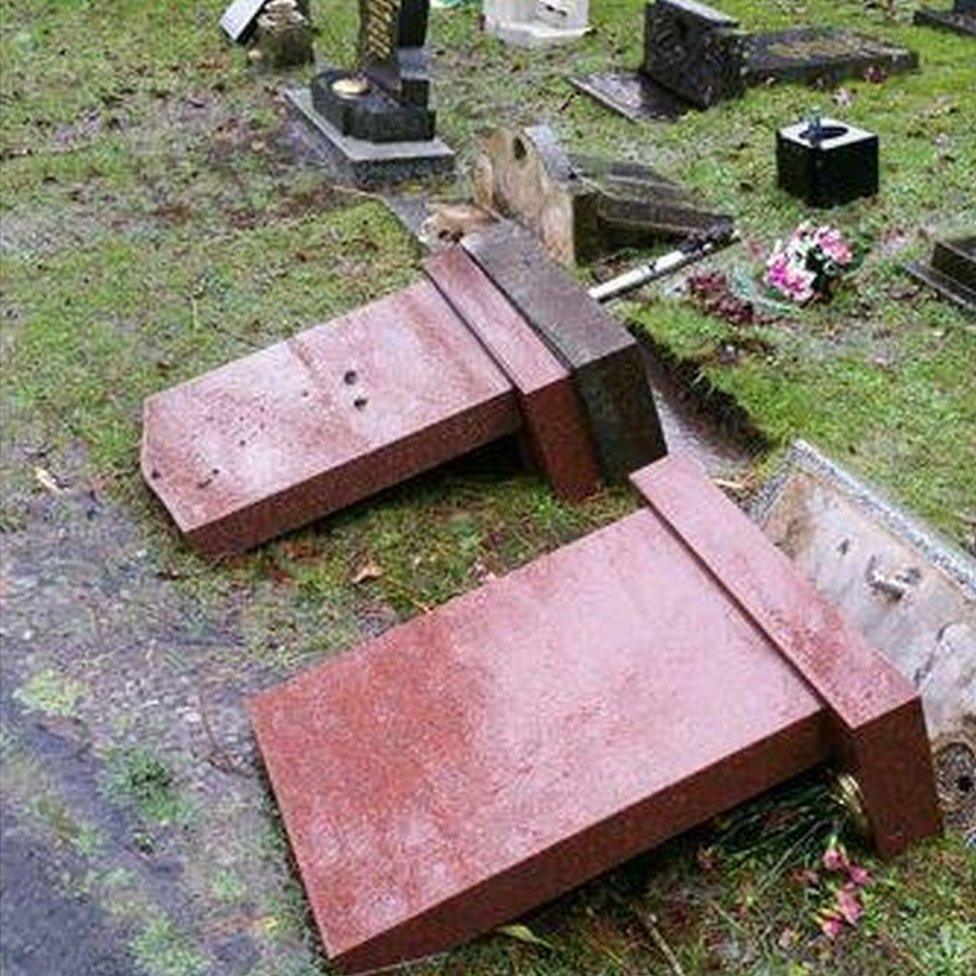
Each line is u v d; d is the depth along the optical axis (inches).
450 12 250.7
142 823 91.3
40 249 169.9
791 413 128.5
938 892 81.9
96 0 259.9
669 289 151.6
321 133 193.5
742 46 195.8
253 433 119.1
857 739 77.0
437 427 114.2
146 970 81.7
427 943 77.7
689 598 86.0
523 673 85.9
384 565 113.3
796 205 167.9
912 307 145.9
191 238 171.8
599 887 84.0
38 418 134.6
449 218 162.1
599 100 207.0
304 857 81.0
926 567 89.4
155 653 105.8
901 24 239.9
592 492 117.5
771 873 83.7
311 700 90.0
